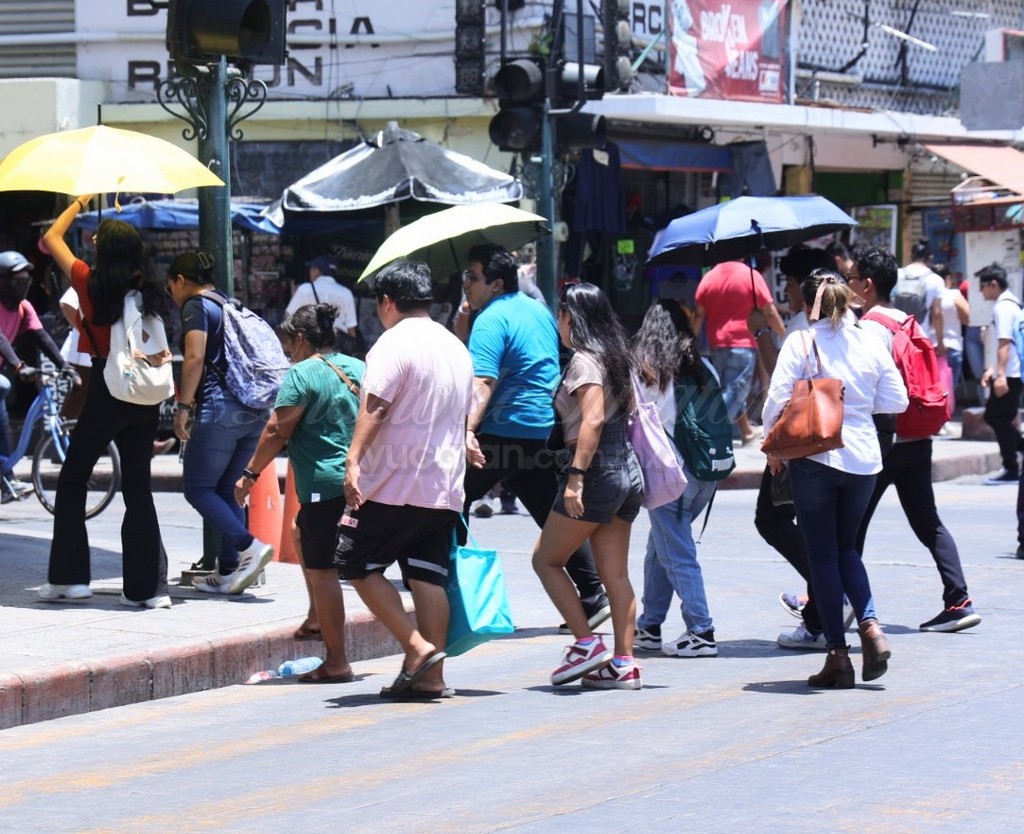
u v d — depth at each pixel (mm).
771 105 67438
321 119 65375
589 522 25484
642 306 68375
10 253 45250
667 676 27125
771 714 23766
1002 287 56469
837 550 25781
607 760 21125
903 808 18531
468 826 18047
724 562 39469
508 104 52406
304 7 65500
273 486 36969
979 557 39250
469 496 30031
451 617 26000
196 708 25609
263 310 64625
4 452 45875
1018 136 79625
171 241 62781
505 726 23469
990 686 25406
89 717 24984
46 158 28734
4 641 26953
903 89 78875
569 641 30984
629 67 57844
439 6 64375
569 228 64125
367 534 24781
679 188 70250
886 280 29656
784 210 31750
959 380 68250
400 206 61094
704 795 19172
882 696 24891
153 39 66500
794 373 25781
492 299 29766
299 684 27453
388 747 22359
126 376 29062
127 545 29984
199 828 18422
